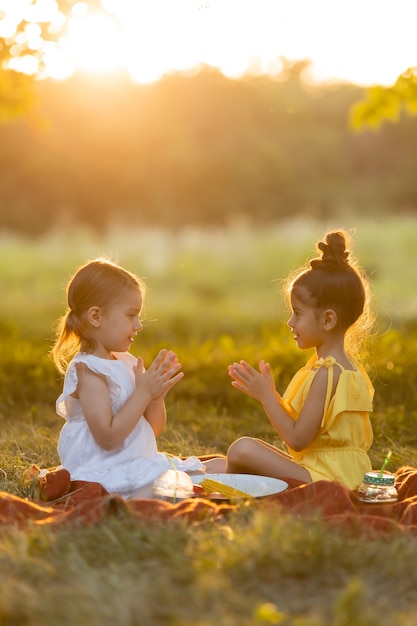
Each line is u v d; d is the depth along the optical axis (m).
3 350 8.84
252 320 14.43
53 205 44.41
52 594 2.55
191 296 21.19
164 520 3.23
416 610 2.52
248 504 3.44
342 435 4.17
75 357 4.17
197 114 47.38
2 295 19.56
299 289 4.28
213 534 3.02
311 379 4.18
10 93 8.84
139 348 10.26
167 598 2.50
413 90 8.51
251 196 45.06
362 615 2.41
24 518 3.40
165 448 5.45
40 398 7.08
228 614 2.47
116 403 4.14
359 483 4.16
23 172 44.16
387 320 12.59
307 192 45.19
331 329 4.25
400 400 6.78
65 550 2.92
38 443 5.38
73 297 4.23
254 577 2.69
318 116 49.88
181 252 25.55
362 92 51.38
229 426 6.13
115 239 30.22
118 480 4.04
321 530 2.99
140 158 45.03
